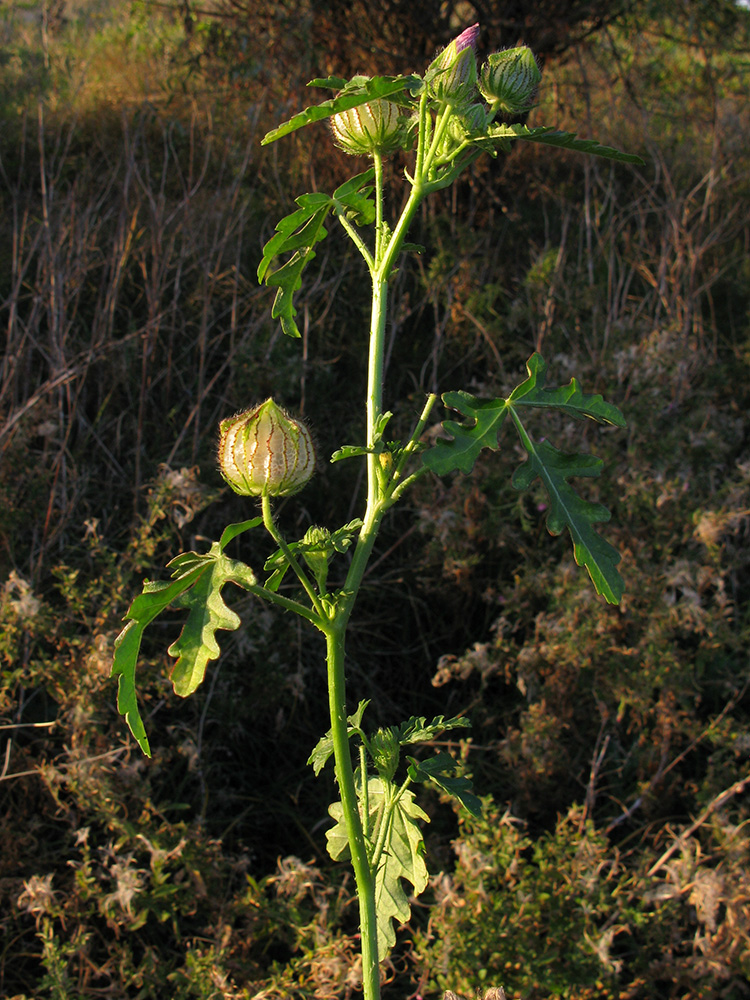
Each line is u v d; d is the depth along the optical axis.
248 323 4.54
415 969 2.85
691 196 5.30
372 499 1.61
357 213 1.89
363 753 1.78
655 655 3.27
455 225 5.54
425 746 3.59
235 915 2.83
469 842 2.81
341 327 5.00
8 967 2.87
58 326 4.08
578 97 6.09
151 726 3.29
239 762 3.56
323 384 4.62
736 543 4.19
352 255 5.27
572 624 3.32
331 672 1.57
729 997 2.75
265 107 6.13
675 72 6.91
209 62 6.26
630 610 3.43
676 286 4.74
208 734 3.64
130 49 7.14
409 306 5.28
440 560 4.00
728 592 4.16
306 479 1.57
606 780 3.55
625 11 6.08
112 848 2.81
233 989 2.61
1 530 3.56
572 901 2.80
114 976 2.84
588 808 3.20
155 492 3.61
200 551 4.02
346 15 5.98
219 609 1.45
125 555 3.47
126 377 4.35
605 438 3.97
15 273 4.46
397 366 5.03
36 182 5.75
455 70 1.66
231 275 4.92
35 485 3.79
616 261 5.52
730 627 3.86
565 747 3.48
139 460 3.97
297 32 5.83
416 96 1.71
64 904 2.80
